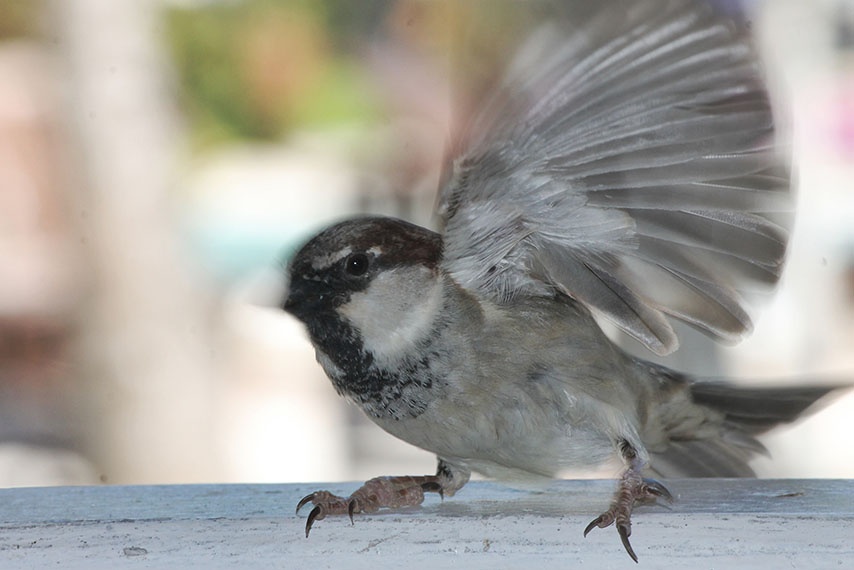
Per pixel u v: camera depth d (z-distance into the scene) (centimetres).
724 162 178
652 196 179
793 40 212
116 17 217
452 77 179
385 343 181
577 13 177
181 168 227
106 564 178
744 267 180
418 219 229
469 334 181
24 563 178
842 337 217
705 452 187
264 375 237
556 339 181
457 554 178
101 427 222
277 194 242
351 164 235
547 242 181
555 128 179
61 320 228
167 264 224
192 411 224
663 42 177
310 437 229
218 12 220
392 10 217
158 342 224
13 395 230
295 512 179
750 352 212
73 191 222
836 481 181
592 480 183
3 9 222
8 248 230
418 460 232
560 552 178
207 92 224
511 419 181
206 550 178
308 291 181
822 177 221
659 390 184
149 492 181
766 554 177
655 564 177
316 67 225
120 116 219
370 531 178
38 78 225
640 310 181
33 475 218
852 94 217
